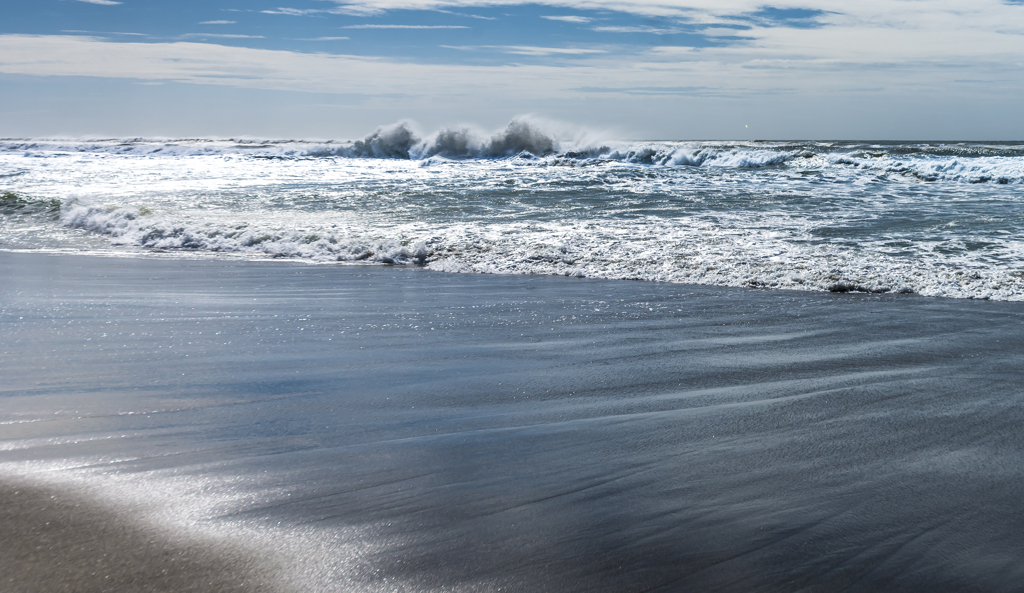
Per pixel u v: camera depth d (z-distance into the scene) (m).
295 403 3.62
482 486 2.66
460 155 30.91
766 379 4.09
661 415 3.48
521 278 7.70
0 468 2.77
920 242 8.88
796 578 2.09
